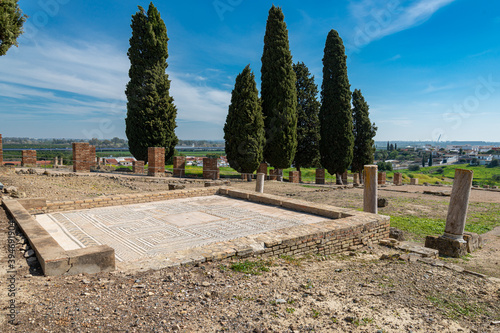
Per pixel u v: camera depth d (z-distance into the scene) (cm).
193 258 493
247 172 2127
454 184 740
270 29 2253
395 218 1123
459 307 386
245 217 862
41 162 2166
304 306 365
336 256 658
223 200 1120
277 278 461
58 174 1605
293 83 2281
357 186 2106
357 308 367
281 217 868
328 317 340
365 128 2897
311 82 2894
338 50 2562
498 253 749
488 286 467
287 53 2256
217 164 1984
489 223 1068
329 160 2628
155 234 688
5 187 998
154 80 2316
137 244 618
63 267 412
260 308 353
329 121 2600
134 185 1564
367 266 557
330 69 2588
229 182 1875
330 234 684
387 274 504
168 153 2439
